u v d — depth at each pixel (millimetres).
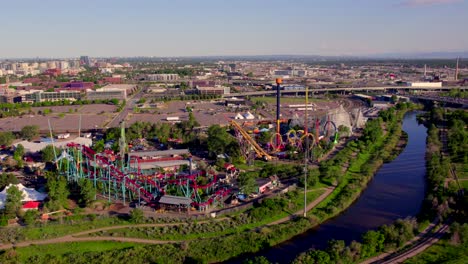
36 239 194000
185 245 183875
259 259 160625
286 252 189625
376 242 180750
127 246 189875
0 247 186250
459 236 187000
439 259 174125
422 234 198000
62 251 183500
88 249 185875
